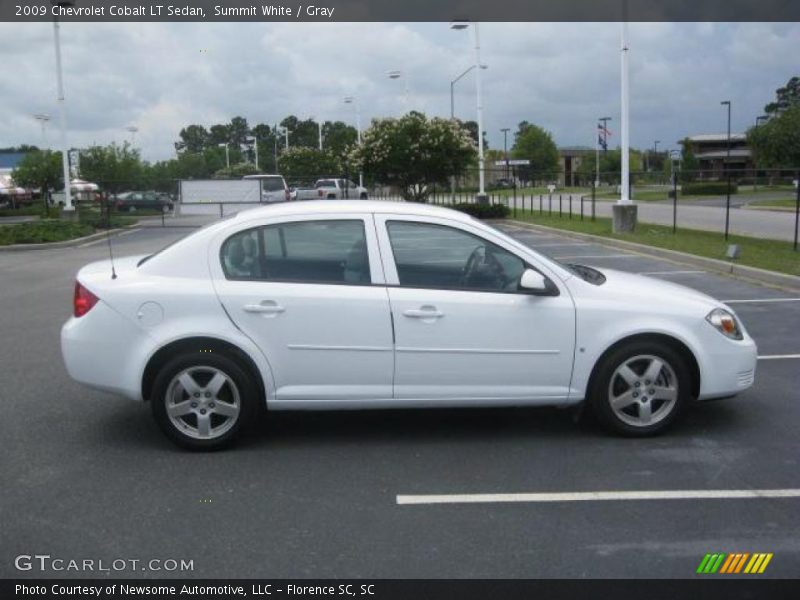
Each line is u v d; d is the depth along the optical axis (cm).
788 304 1084
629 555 407
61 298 1268
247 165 7694
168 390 547
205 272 555
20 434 598
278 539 426
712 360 575
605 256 1705
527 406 593
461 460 540
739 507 462
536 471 519
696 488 489
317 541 424
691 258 1529
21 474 519
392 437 588
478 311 555
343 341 551
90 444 576
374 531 435
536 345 561
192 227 3064
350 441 580
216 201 3519
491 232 570
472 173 3644
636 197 5031
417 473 518
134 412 653
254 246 561
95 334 549
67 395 702
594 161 9900
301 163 6144
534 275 554
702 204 4112
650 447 561
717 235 2012
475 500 475
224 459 545
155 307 546
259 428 610
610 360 566
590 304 564
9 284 1449
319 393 555
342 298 550
